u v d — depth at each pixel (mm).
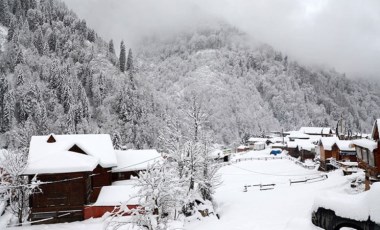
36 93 127125
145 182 17641
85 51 173250
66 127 117500
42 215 31391
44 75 143375
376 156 32531
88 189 34344
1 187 24531
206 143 38531
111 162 40500
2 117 114938
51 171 30781
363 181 38969
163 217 17312
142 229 16438
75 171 31328
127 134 129250
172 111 155875
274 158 85188
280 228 23484
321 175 51000
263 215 29203
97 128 128125
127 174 45750
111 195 34531
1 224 31234
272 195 39656
